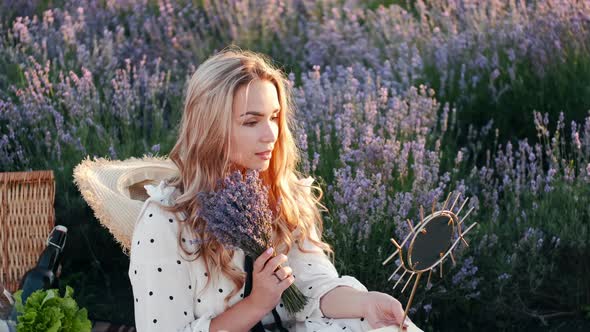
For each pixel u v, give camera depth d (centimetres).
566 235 358
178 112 442
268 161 220
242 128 214
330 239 349
